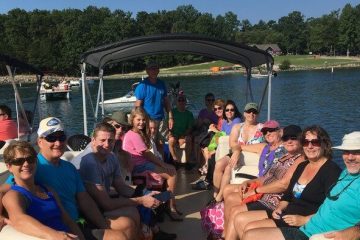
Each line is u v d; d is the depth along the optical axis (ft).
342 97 104.32
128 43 19.90
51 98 115.14
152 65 21.80
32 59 272.72
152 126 18.53
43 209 10.03
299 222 11.10
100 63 24.89
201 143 23.63
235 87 138.21
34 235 9.18
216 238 14.66
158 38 20.03
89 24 278.67
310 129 11.59
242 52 23.97
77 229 10.64
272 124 15.57
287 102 97.81
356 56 357.00
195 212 17.67
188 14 315.37
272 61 22.90
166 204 16.56
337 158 40.27
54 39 278.87
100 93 26.32
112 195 13.52
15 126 19.01
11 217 9.44
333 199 10.21
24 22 299.38
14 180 10.25
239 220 12.30
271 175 14.20
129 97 87.20
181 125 24.86
